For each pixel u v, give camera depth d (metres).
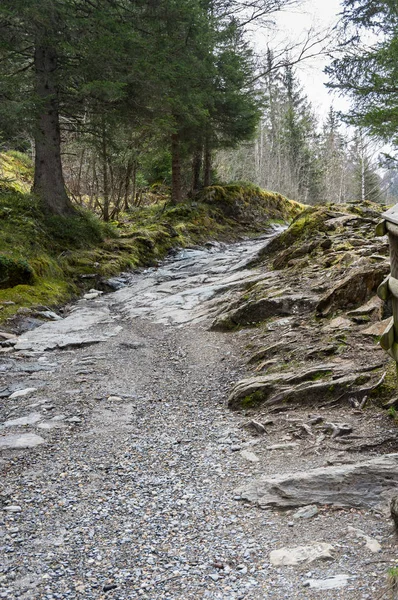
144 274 15.08
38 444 4.66
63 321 10.27
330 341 6.17
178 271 14.90
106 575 2.63
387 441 4.02
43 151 15.28
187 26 15.74
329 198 61.41
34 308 10.70
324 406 4.92
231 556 2.75
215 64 21.14
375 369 5.12
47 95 13.91
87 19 12.99
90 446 4.58
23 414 5.50
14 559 2.81
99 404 5.75
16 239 12.66
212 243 19.89
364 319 6.53
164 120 15.60
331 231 11.45
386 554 2.56
